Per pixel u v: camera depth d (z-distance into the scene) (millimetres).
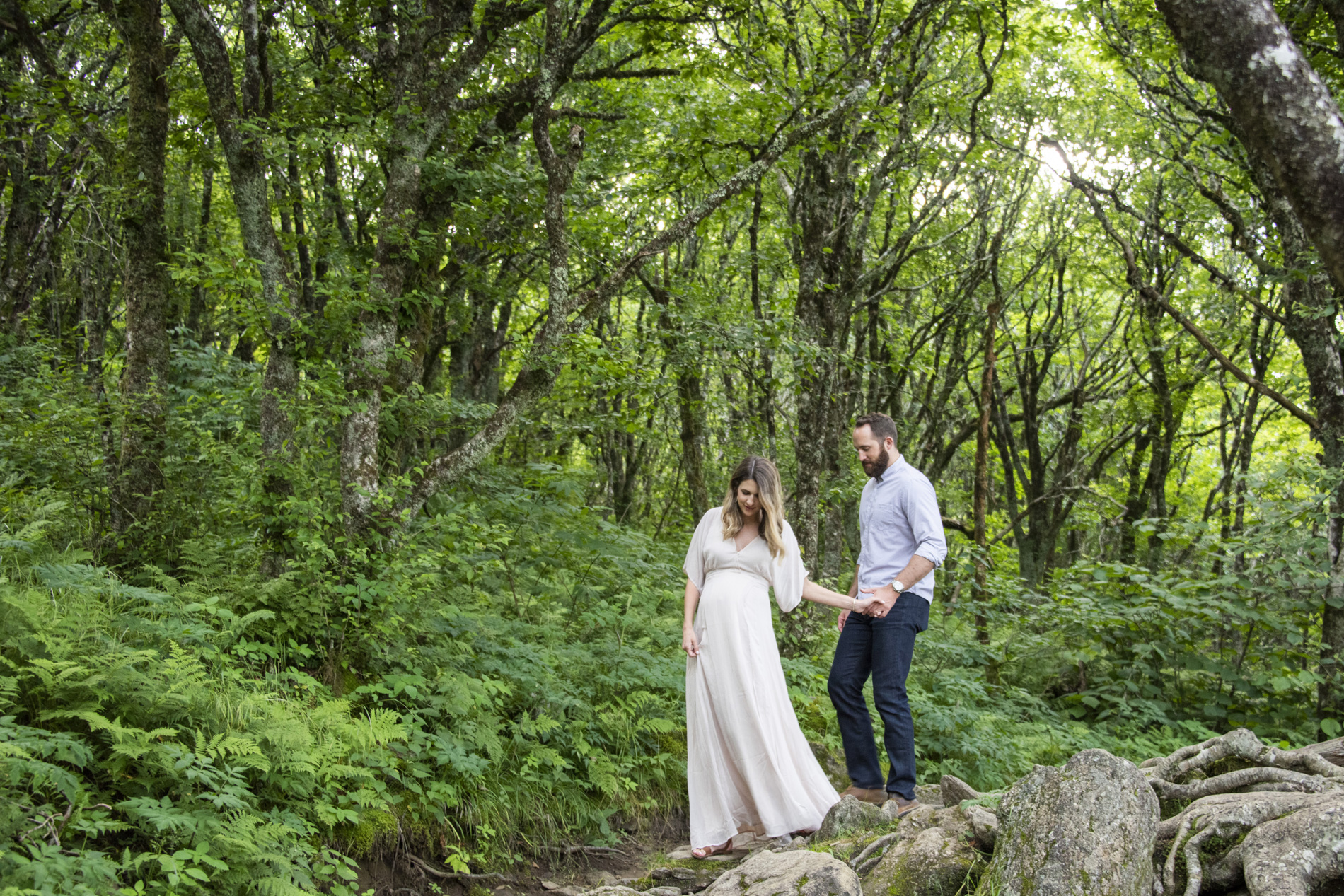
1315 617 7742
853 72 7012
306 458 5129
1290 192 1485
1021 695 7266
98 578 3646
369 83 6262
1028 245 15555
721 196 6328
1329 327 7324
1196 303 14117
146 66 5367
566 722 4633
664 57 7949
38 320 9484
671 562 8203
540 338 5676
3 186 9219
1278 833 2371
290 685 3969
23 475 4934
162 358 5414
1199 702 7688
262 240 5207
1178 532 8359
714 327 7160
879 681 4082
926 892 2783
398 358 5414
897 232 13883
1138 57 9039
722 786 3945
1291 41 1479
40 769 2416
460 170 6555
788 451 11617
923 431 17297
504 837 3943
